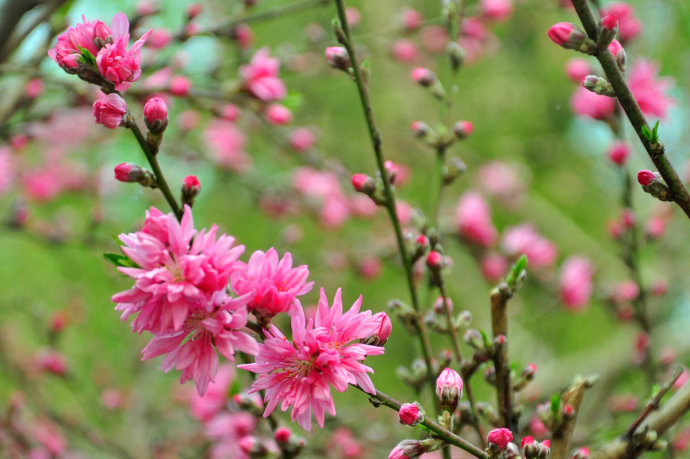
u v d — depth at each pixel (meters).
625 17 3.75
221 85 4.44
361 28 9.69
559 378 7.08
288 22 9.58
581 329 9.37
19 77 4.85
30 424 6.31
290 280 2.10
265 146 7.94
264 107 4.35
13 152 6.95
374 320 2.19
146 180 2.39
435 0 9.69
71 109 5.45
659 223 4.24
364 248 7.14
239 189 8.09
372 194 2.97
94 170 7.67
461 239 6.15
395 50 6.47
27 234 5.92
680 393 2.52
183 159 6.70
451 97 3.56
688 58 7.60
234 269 1.99
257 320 2.08
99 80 2.33
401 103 10.01
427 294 3.38
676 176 2.19
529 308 8.44
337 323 2.11
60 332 6.31
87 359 7.66
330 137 9.26
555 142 10.91
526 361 7.29
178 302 1.94
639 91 3.79
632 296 4.62
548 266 5.94
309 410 2.08
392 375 8.93
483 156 10.71
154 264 1.98
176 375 6.97
